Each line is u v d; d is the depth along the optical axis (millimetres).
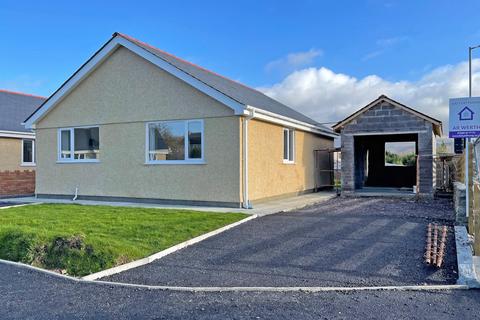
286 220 10164
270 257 6793
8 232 7613
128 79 14211
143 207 12344
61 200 15156
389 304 4684
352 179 16812
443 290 5145
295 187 16734
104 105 14664
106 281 5695
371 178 21594
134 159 14102
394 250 7074
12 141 20141
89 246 6688
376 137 20125
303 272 5977
